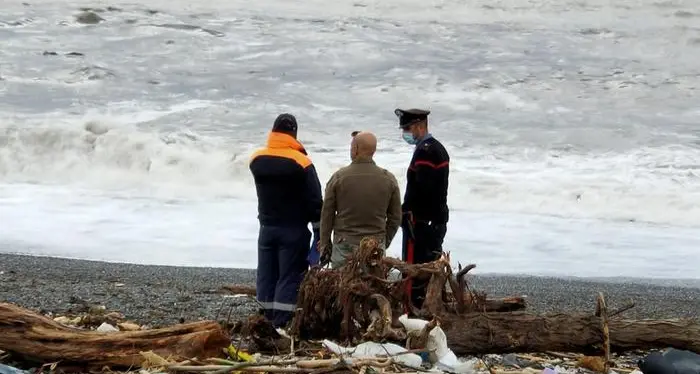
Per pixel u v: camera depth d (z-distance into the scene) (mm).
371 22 88000
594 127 57312
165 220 37469
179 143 48812
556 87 68750
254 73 68438
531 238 36844
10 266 28188
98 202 40156
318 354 15016
